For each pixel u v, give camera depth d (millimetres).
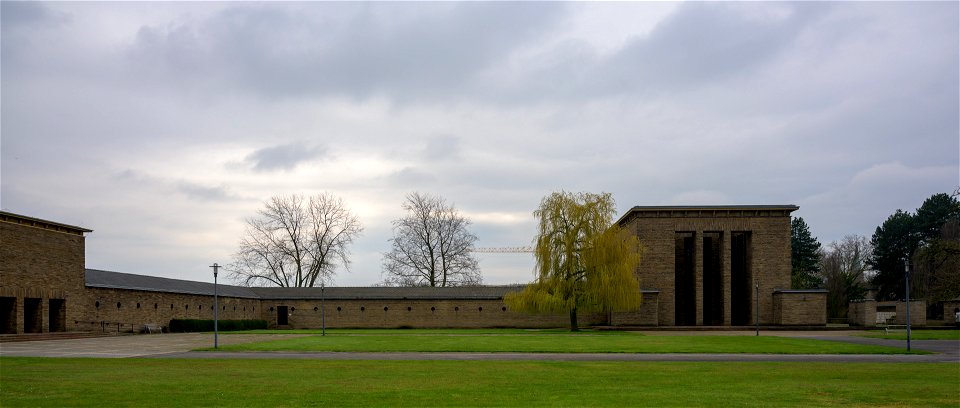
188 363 24344
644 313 59594
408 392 16688
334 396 15945
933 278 79000
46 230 43906
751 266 62688
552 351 30844
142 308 51250
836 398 15961
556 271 52594
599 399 15664
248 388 17250
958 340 41094
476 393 16578
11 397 15531
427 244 74625
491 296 64250
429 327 63875
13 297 41156
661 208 62469
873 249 102188
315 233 74312
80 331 46000
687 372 21734
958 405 15031
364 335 45312
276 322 66375
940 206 89625
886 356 29344
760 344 35562
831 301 94688
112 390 16750
